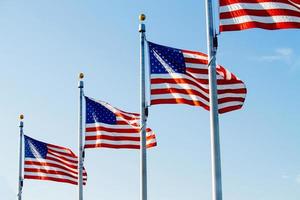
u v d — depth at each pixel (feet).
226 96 72.84
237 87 72.84
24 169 108.78
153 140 91.76
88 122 95.66
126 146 93.35
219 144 59.82
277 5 61.62
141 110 81.15
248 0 62.03
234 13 61.87
